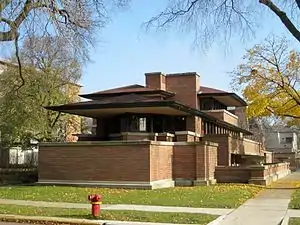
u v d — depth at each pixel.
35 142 38.28
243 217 13.53
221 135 31.27
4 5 15.87
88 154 23.45
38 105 33.28
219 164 30.98
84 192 20.22
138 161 22.44
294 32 11.57
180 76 37.66
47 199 17.77
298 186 24.73
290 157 62.75
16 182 26.56
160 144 23.42
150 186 21.94
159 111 27.42
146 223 12.29
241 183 25.55
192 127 29.95
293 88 32.28
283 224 11.98
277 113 33.72
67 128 38.34
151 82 37.47
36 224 12.72
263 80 33.03
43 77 33.28
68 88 35.38
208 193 19.75
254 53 38.66
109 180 22.88
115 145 22.95
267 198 18.53
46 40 20.64
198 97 37.66
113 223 12.32
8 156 40.84
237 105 43.81
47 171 24.23
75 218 13.09
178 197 18.14
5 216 13.50
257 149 47.88
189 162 24.52
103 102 26.30
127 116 28.64
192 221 12.62
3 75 33.16
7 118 33.09
